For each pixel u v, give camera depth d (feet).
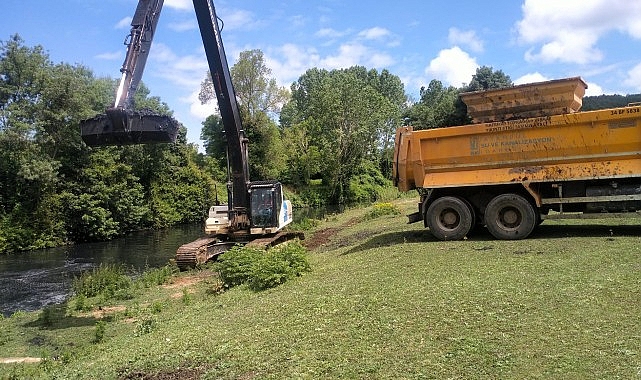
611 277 23.77
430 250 35.14
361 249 42.04
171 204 149.59
